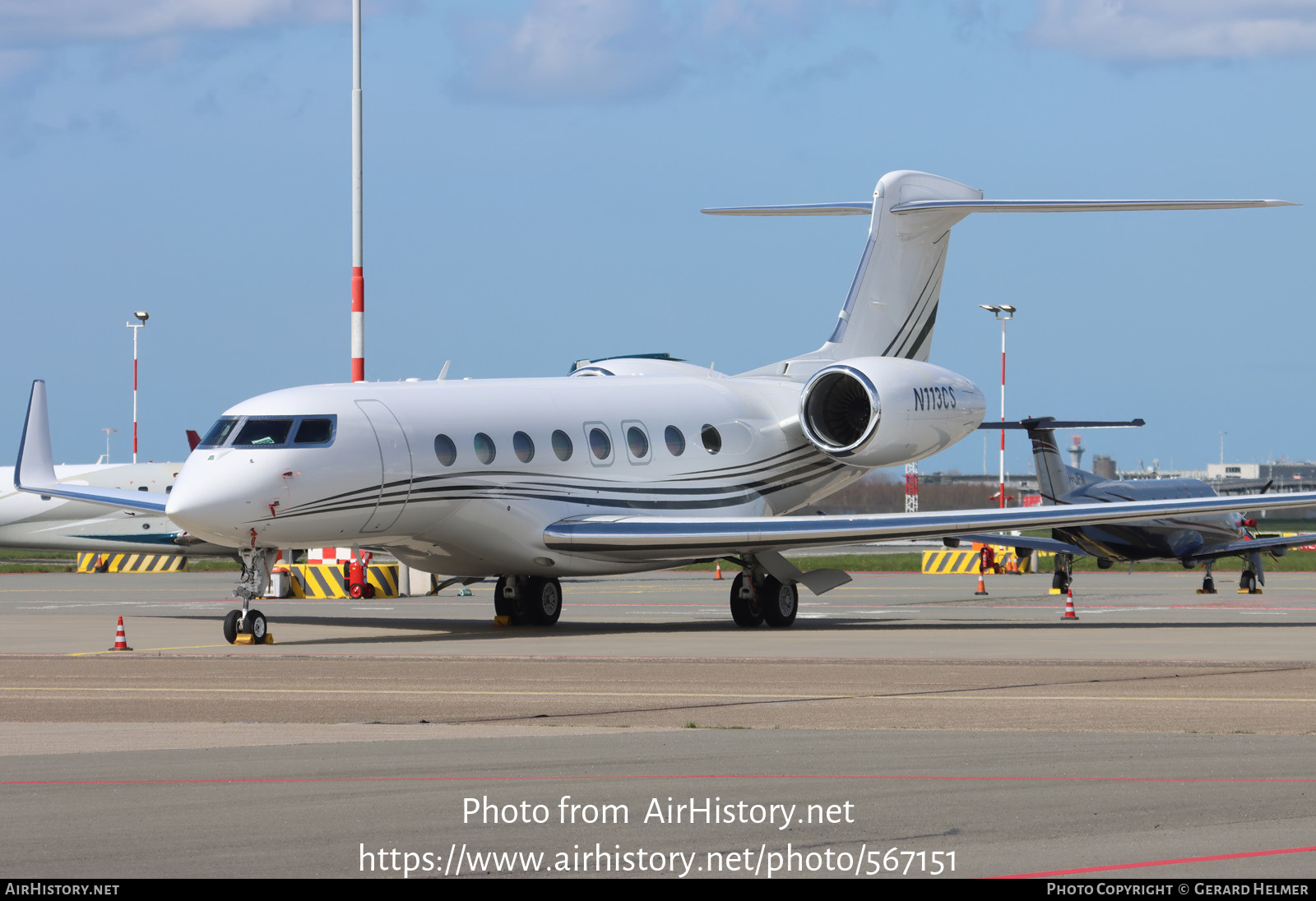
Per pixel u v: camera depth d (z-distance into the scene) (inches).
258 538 2458.2
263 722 1475.1
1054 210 3179.1
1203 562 4266.7
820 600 3848.4
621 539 2714.1
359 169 3595.0
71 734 1389.0
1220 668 1952.5
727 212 3523.6
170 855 898.1
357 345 3582.7
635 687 1758.1
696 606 3612.2
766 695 1674.5
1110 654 2164.1
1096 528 4045.3
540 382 2967.5
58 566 6830.7
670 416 3083.2
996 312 6146.7
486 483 2701.8
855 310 3457.2
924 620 3061.0
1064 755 1232.8
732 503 3159.5
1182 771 1152.2
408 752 1261.1
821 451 3166.8
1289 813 995.9
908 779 1121.4
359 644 2465.6
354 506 2529.5
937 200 3563.0
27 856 895.7
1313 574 5797.2
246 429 2497.5
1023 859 877.8
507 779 1129.4
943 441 3191.4
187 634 2748.5
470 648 2352.4
